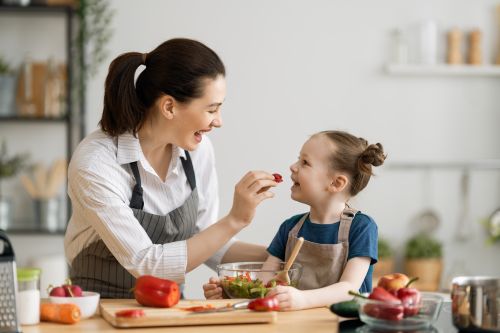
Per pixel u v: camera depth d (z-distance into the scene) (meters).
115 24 5.11
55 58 5.21
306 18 5.15
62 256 5.03
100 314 2.15
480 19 5.24
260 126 5.14
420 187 5.27
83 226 2.56
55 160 5.21
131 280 2.65
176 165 2.62
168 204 2.62
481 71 5.14
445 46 5.25
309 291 2.18
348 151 2.48
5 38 5.20
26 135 5.22
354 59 5.18
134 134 2.45
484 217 5.29
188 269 2.31
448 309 2.25
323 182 2.48
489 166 5.23
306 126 5.17
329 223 2.48
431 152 5.25
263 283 2.28
